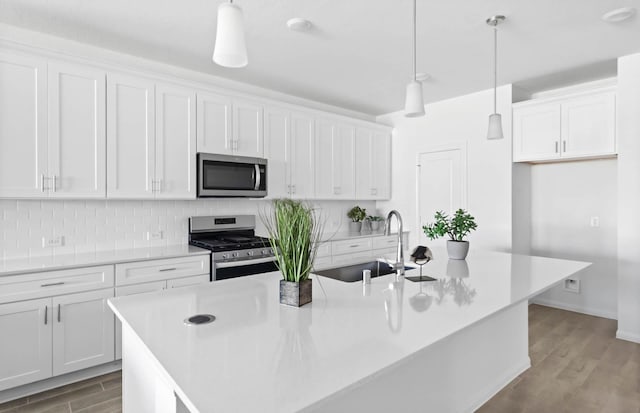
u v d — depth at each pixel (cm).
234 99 356
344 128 458
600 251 402
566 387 252
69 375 260
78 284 256
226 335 119
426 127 482
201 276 311
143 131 303
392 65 346
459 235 267
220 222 377
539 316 404
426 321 132
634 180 325
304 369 95
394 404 162
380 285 186
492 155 420
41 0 236
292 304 151
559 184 428
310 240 155
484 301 157
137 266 280
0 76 243
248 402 80
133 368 142
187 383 88
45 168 260
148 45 303
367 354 104
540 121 385
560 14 254
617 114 337
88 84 278
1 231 271
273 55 322
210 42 298
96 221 311
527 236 440
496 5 242
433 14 254
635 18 259
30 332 240
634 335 330
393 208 521
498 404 231
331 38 290
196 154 331
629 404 231
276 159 389
